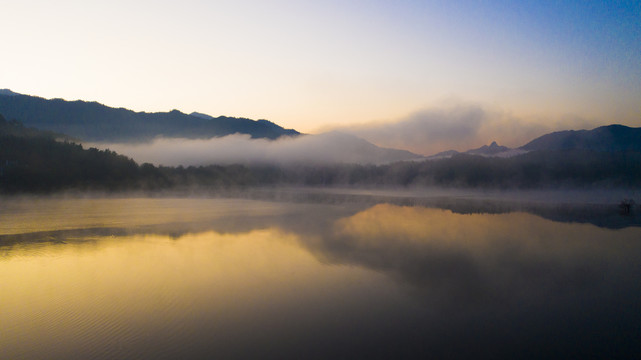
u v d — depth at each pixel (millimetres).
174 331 13148
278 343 12383
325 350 11977
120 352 11648
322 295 16953
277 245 27891
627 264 23000
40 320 13945
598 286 18719
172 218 44781
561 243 29594
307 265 22016
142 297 16469
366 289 17859
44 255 24328
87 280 18828
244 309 15227
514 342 12750
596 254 25703
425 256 24594
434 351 12062
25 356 11352
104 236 31734
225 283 18500
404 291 17641
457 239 30891
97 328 13312
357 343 12500
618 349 12359
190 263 22312
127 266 21578
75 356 11391
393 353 11844
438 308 15656
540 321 14508
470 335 13273
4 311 14773
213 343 12312
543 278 20000
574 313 15320
